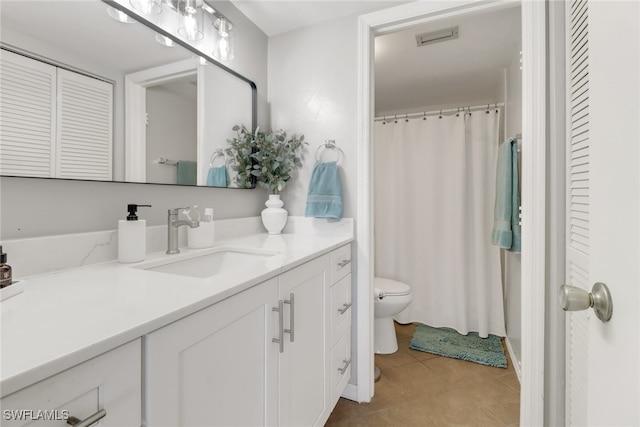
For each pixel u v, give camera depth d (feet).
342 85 5.38
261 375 2.76
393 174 8.87
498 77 8.32
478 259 7.97
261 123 5.80
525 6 4.05
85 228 3.09
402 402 5.25
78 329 1.58
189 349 1.99
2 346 1.39
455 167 8.23
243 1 5.01
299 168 5.74
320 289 4.00
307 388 3.65
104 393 1.51
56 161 2.78
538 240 3.94
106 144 3.19
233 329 2.40
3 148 2.44
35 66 2.64
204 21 4.49
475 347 7.21
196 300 2.03
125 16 3.38
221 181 4.85
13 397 1.19
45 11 2.72
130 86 3.44
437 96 9.73
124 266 3.01
